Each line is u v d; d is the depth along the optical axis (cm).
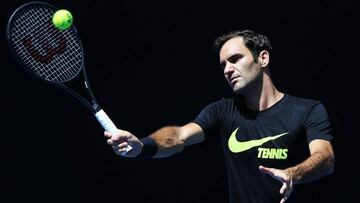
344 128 2036
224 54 1166
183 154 2103
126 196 2127
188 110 2117
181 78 2127
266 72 1167
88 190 2141
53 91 2172
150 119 2133
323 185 2005
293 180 970
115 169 2134
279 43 2075
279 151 1130
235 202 1169
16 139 2166
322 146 1086
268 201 1138
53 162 2156
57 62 1281
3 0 2189
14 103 2177
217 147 2083
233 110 1178
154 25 2153
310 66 2061
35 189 2152
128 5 2169
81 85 2169
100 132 2152
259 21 2089
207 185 2091
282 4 2083
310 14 2070
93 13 2181
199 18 2127
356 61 2050
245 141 1152
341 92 2048
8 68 2184
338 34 2061
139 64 2152
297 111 1135
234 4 2106
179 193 2105
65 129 2161
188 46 2128
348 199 1998
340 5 2064
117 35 2167
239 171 1161
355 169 2012
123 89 2152
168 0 2148
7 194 2153
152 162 2117
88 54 2169
